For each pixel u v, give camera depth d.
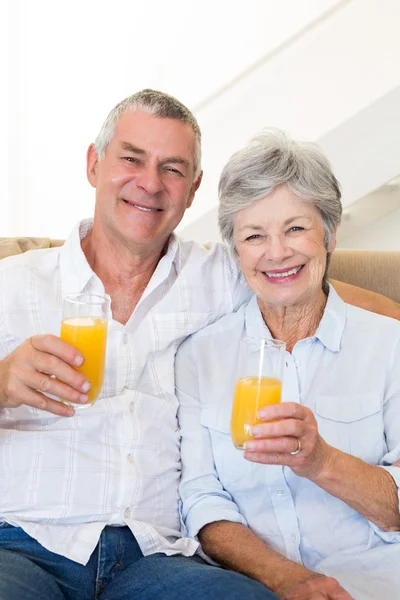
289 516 1.56
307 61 3.89
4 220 4.61
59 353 1.26
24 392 1.28
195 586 1.24
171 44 4.20
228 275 1.83
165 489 1.61
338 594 1.30
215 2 4.05
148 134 1.69
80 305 1.31
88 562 1.45
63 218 4.59
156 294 1.74
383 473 1.46
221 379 1.69
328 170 1.60
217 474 1.64
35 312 1.64
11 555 1.37
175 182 1.72
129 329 1.67
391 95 3.79
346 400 1.59
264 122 4.00
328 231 1.65
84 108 4.47
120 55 4.34
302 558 1.55
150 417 1.63
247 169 1.58
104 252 1.75
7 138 4.54
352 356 1.63
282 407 1.29
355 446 1.57
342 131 3.88
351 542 1.52
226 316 1.78
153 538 1.49
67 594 1.40
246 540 1.49
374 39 3.78
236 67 4.04
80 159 4.52
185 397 1.70
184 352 1.75
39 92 4.51
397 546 1.45
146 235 1.69
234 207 1.61
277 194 1.58
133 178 1.68
